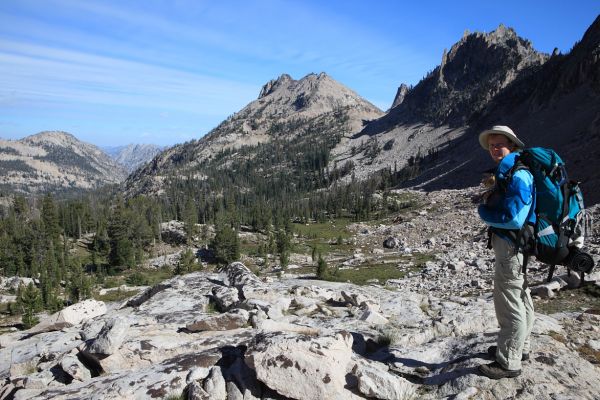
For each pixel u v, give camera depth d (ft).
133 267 344.90
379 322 32.65
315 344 20.45
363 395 19.79
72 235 485.56
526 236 17.46
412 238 279.08
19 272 326.85
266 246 336.08
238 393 20.93
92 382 24.41
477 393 19.13
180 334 30.89
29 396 25.31
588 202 201.36
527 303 19.33
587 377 20.08
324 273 161.58
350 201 572.92
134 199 625.82
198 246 435.94
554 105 538.88
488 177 19.24
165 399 21.38
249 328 31.22
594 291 43.14
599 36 531.50
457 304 37.04
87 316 45.93
